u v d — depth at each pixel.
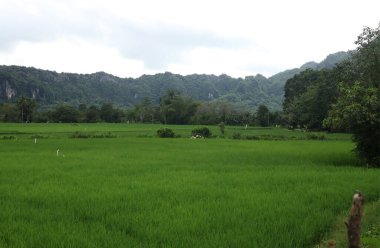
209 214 11.27
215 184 16.30
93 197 13.37
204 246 8.59
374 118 21.92
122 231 9.69
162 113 118.00
